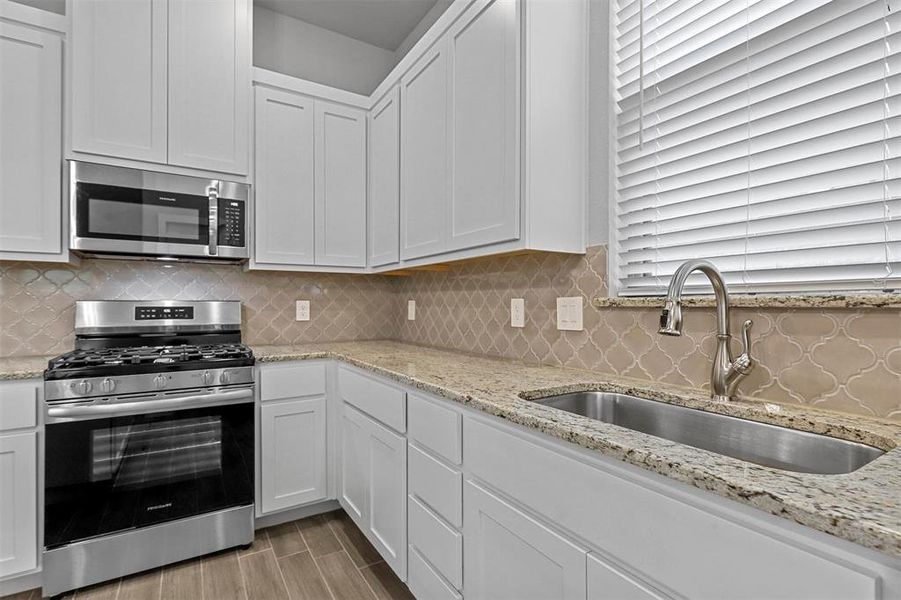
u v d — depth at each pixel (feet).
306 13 9.11
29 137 6.14
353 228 8.63
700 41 4.35
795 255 3.68
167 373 6.07
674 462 2.36
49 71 6.26
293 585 5.81
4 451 5.37
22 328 6.84
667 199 4.60
